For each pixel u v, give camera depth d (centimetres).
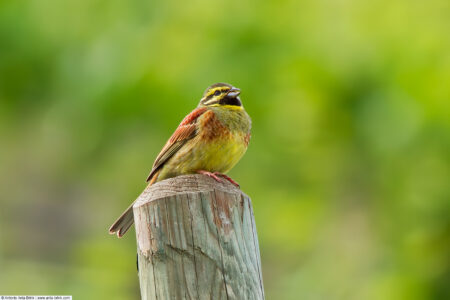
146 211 534
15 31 1336
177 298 516
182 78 1298
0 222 1759
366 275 1357
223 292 517
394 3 1317
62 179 1753
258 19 1353
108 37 1320
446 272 1277
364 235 1427
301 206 1461
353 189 1445
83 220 1848
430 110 1218
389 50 1282
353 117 1334
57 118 1383
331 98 1344
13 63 1358
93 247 1443
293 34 1357
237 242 532
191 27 1353
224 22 1346
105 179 1548
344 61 1298
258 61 1327
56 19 1346
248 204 551
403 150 1254
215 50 1323
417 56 1261
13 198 1811
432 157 1262
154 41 1327
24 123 1526
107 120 1329
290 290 1399
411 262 1301
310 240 1459
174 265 521
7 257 1609
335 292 1359
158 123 1322
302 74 1339
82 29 1345
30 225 1825
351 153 1409
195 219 528
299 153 1441
